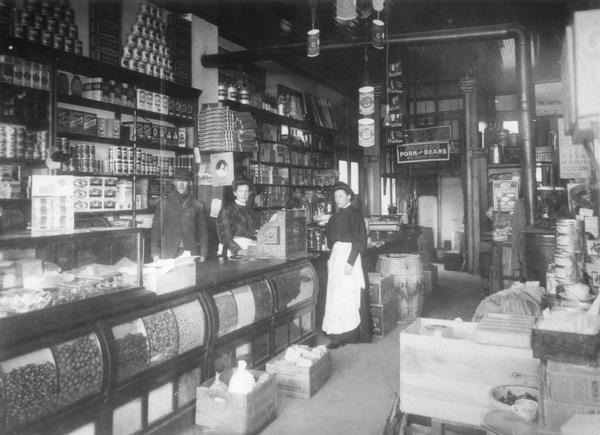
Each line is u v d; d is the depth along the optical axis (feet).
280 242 14.94
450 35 19.35
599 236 10.45
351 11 13.92
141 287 9.30
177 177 18.12
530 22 24.54
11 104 14.42
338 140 39.17
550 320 6.81
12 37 13.97
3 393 6.48
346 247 16.70
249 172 25.20
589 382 6.29
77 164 16.72
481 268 26.63
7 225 14.49
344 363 14.94
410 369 8.54
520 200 20.57
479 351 8.11
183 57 21.35
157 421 9.27
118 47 18.26
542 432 6.40
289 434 10.18
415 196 43.98
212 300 10.87
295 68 32.07
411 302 19.95
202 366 10.56
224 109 21.65
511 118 41.73
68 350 7.43
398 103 32.37
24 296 7.43
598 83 6.57
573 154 17.78
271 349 13.37
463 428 8.21
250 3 21.47
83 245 9.35
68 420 7.47
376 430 10.33
